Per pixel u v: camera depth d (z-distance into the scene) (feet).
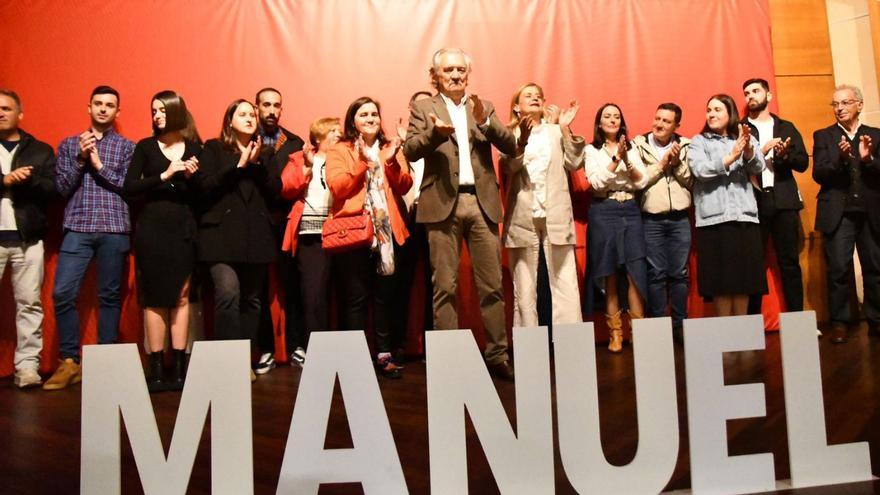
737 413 5.19
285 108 11.38
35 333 9.77
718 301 10.99
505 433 4.79
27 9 10.80
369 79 11.61
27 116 10.73
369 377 4.66
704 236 10.94
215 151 9.44
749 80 11.76
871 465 5.59
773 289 12.25
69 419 7.45
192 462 4.49
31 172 9.53
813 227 12.80
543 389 4.87
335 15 11.60
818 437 5.32
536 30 12.01
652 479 5.02
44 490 5.28
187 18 11.22
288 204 10.32
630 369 9.33
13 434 6.84
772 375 8.39
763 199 11.47
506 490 4.77
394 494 4.64
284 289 10.62
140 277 9.19
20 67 10.74
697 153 10.77
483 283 9.04
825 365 9.04
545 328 4.90
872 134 11.42
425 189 8.91
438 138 8.23
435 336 4.71
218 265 9.18
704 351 5.13
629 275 10.72
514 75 11.92
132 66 11.03
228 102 11.25
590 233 10.97
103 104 9.90
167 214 9.20
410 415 7.18
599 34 12.17
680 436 6.40
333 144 9.23
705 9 12.50
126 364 4.47
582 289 11.76
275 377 9.52
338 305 10.41
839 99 11.46
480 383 4.77
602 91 12.11
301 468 4.58
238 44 11.32
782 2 12.92
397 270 10.30
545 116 10.82
